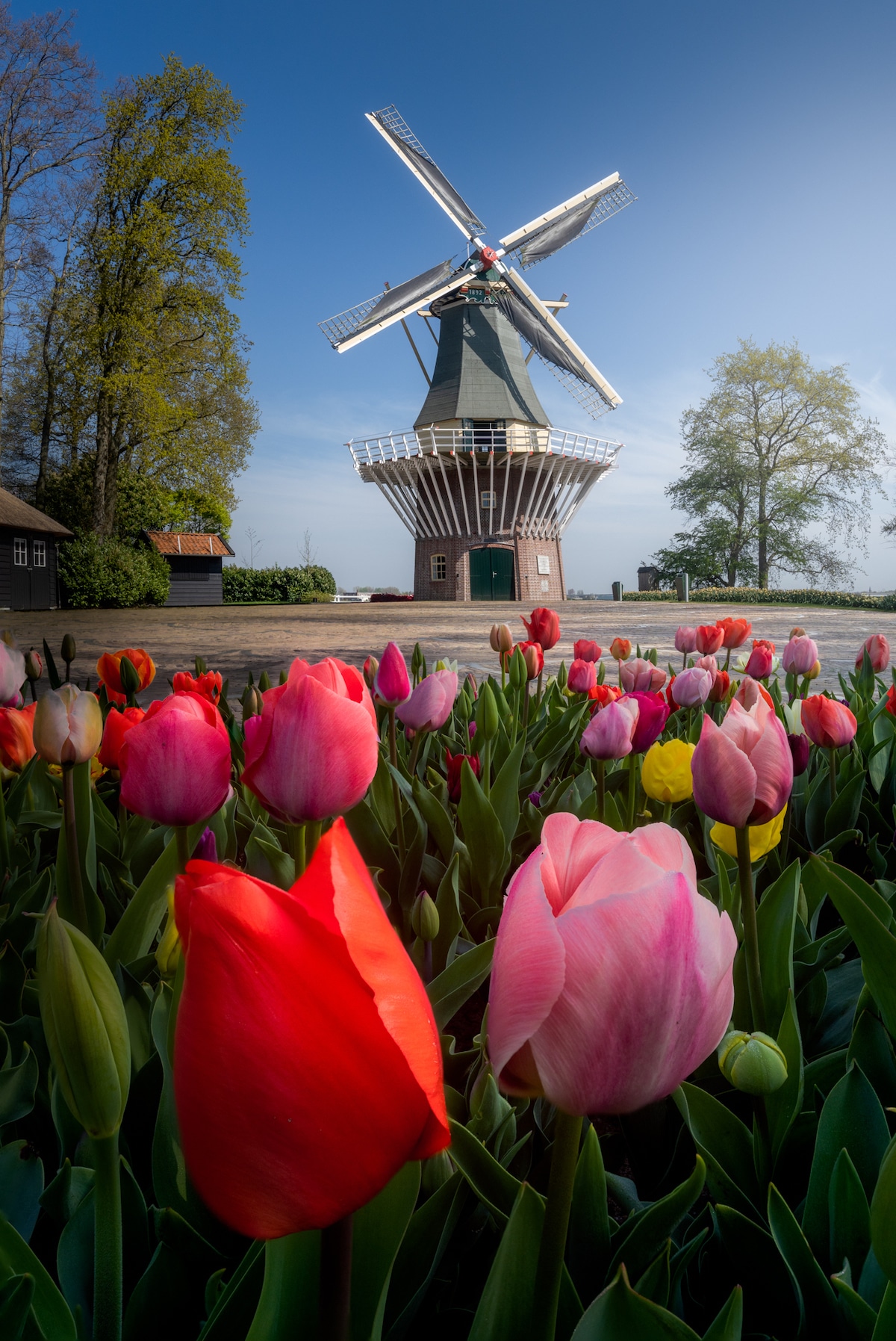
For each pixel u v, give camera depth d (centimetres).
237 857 241
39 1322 70
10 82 3312
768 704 130
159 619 2269
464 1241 107
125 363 3534
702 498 5578
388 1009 42
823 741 242
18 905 168
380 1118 41
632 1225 98
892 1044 129
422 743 310
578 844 61
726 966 54
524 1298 74
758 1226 96
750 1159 115
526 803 284
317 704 108
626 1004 49
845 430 5262
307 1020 39
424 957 170
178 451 3819
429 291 3762
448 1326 94
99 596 3453
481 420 3975
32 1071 119
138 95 3547
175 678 290
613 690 294
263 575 5262
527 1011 50
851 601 3641
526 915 53
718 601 4331
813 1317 88
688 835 254
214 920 39
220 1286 84
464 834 249
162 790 126
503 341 4103
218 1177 41
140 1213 96
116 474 3850
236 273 3666
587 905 50
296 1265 67
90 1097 60
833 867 127
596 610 2639
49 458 4144
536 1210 75
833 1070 127
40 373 3888
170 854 147
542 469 4059
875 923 98
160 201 3591
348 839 49
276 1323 64
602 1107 52
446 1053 150
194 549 4350
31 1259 71
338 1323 47
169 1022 102
